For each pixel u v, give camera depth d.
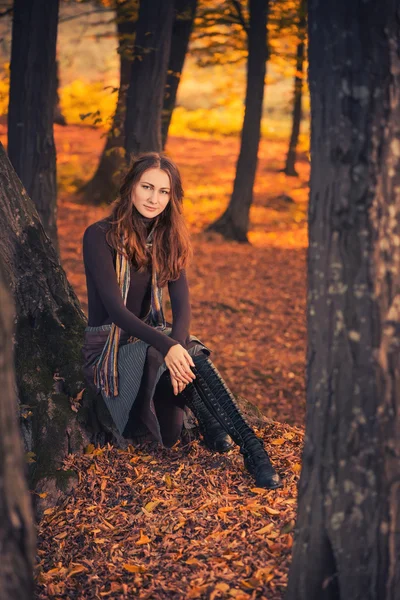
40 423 3.30
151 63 6.44
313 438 2.00
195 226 14.74
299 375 7.80
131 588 2.42
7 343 1.55
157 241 3.22
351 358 1.87
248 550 2.53
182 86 29.53
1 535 1.49
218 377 2.99
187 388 3.04
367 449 1.89
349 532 1.94
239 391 7.33
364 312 1.85
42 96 5.79
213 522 2.75
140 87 6.51
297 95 18.31
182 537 2.69
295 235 14.77
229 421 2.95
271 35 13.18
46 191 5.95
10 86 5.83
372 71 1.78
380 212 1.82
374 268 1.83
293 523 2.62
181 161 21.45
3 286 1.58
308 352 2.00
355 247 1.84
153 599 2.34
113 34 11.09
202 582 2.38
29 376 3.41
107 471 3.23
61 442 3.29
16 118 5.80
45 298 3.65
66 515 2.99
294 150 20.20
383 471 1.90
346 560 1.96
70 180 16.48
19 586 1.53
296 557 2.08
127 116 6.65
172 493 3.01
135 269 3.20
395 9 1.77
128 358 3.05
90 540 2.78
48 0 5.64
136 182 3.12
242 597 2.26
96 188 15.28
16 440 1.56
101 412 3.46
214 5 12.29
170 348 2.88
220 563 2.47
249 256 12.77
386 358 1.86
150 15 6.33
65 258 11.30
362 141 1.80
